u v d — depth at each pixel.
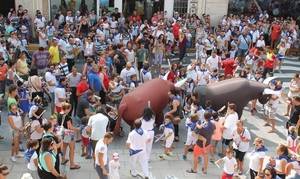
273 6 25.97
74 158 11.30
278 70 19.89
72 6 21.94
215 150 11.82
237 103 13.09
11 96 11.16
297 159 9.22
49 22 20.70
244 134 10.43
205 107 12.93
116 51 16.16
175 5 22.98
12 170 10.60
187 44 20.19
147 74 14.71
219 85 13.23
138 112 11.91
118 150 11.93
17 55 16.30
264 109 14.62
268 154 12.05
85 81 12.91
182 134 13.12
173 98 12.49
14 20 19.45
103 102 13.80
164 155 11.74
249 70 16.33
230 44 19.66
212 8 22.89
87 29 20.02
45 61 15.30
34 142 9.16
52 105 13.59
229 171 9.59
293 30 22.20
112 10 22.42
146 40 18.41
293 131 10.84
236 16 22.41
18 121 10.81
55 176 8.61
